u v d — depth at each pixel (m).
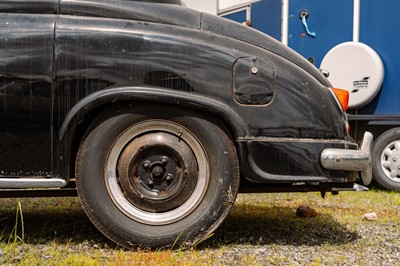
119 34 2.71
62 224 3.33
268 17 7.21
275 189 2.99
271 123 2.78
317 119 2.84
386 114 5.99
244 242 3.01
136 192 2.71
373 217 3.93
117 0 2.86
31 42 2.67
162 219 2.72
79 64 2.67
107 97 2.65
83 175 2.69
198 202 2.74
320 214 4.06
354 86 6.09
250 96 2.77
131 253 2.65
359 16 6.19
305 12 6.73
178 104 2.70
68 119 2.66
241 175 2.84
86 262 2.44
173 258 2.55
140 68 2.69
